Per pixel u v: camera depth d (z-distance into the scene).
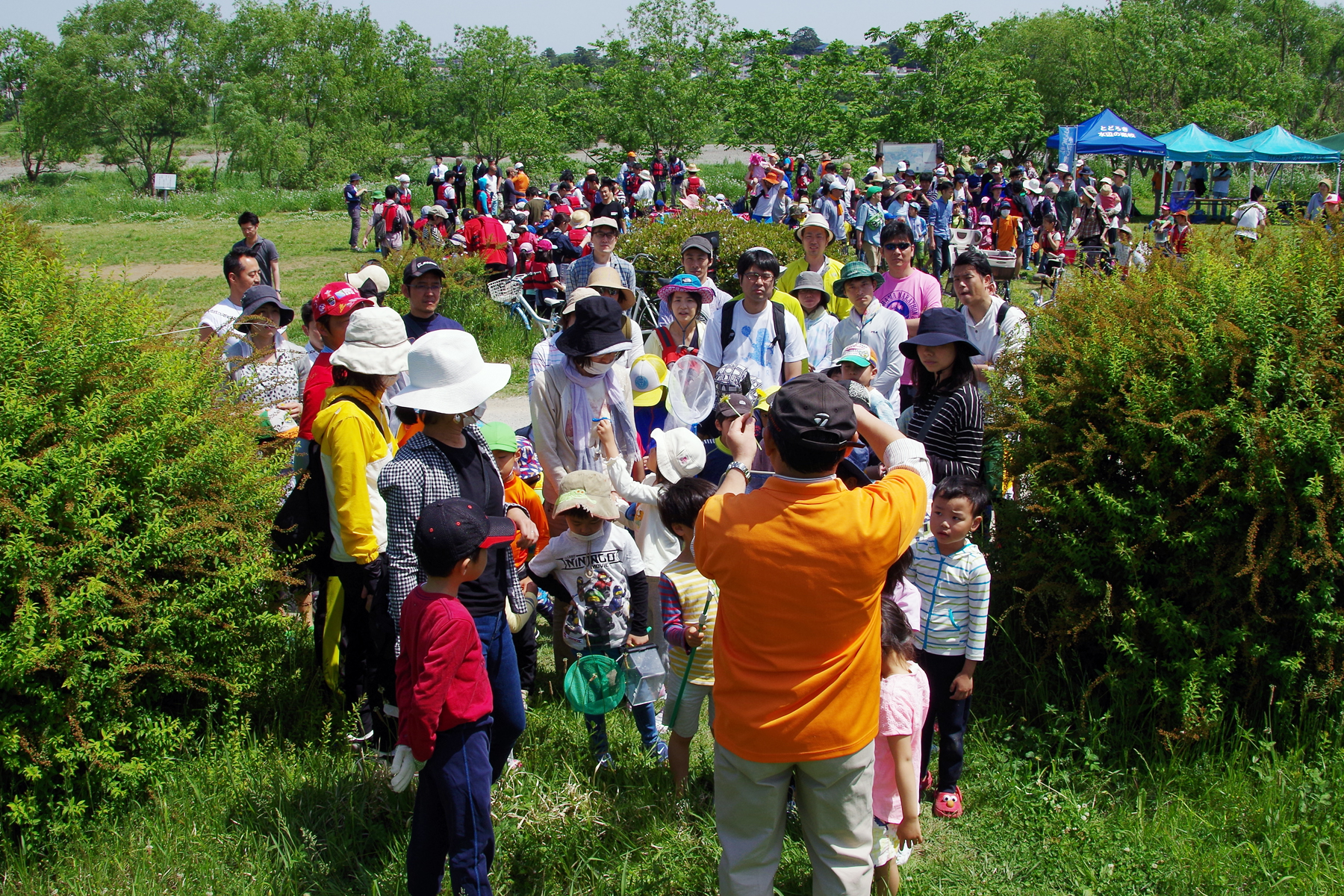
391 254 13.38
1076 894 3.48
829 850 2.92
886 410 4.77
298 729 4.29
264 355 4.89
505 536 3.36
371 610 3.79
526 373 11.24
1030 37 45.75
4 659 3.32
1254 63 41.22
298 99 49.78
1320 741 3.98
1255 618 4.07
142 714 3.79
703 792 4.02
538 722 4.53
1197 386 4.16
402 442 4.70
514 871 3.56
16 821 3.44
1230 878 3.46
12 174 53.72
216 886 3.37
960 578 3.87
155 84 49.59
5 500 3.42
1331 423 3.89
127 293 4.35
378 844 3.70
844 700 2.79
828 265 7.15
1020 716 4.48
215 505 4.01
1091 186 20.72
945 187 18.50
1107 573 4.32
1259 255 4.59
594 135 37.78
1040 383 4.67
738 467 3.29
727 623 2.86
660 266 12.29
